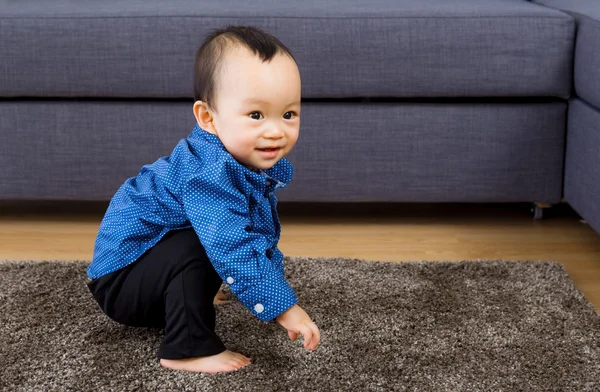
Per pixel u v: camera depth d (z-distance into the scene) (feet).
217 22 5.27
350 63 5.32
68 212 6.12
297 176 5.61
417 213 6.10
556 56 5.30
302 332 3.30
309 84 5.37
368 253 5.23
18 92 5.44
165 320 3.61
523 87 5.36
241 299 3.37
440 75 5.34
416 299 4.28
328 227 5.77
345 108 5.49
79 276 4.59
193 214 3.38
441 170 5.59
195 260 3.49
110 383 3.37
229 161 3.37
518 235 5.58
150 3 5.68
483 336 3.84
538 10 5.39
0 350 3.67
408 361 3.59
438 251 5.27
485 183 5.62
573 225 5.80
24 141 5.58
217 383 3.37
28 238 5.52
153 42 5.30
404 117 5.49
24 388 3.33
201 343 3.46
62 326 3.94
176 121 5.49
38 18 5.29
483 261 4.85
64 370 3.49
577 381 3.42
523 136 5.53
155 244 3.54
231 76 3.31
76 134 5.55
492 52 5.29
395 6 5.54
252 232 3.55
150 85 5.39
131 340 3.80
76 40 5.31
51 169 5.63
